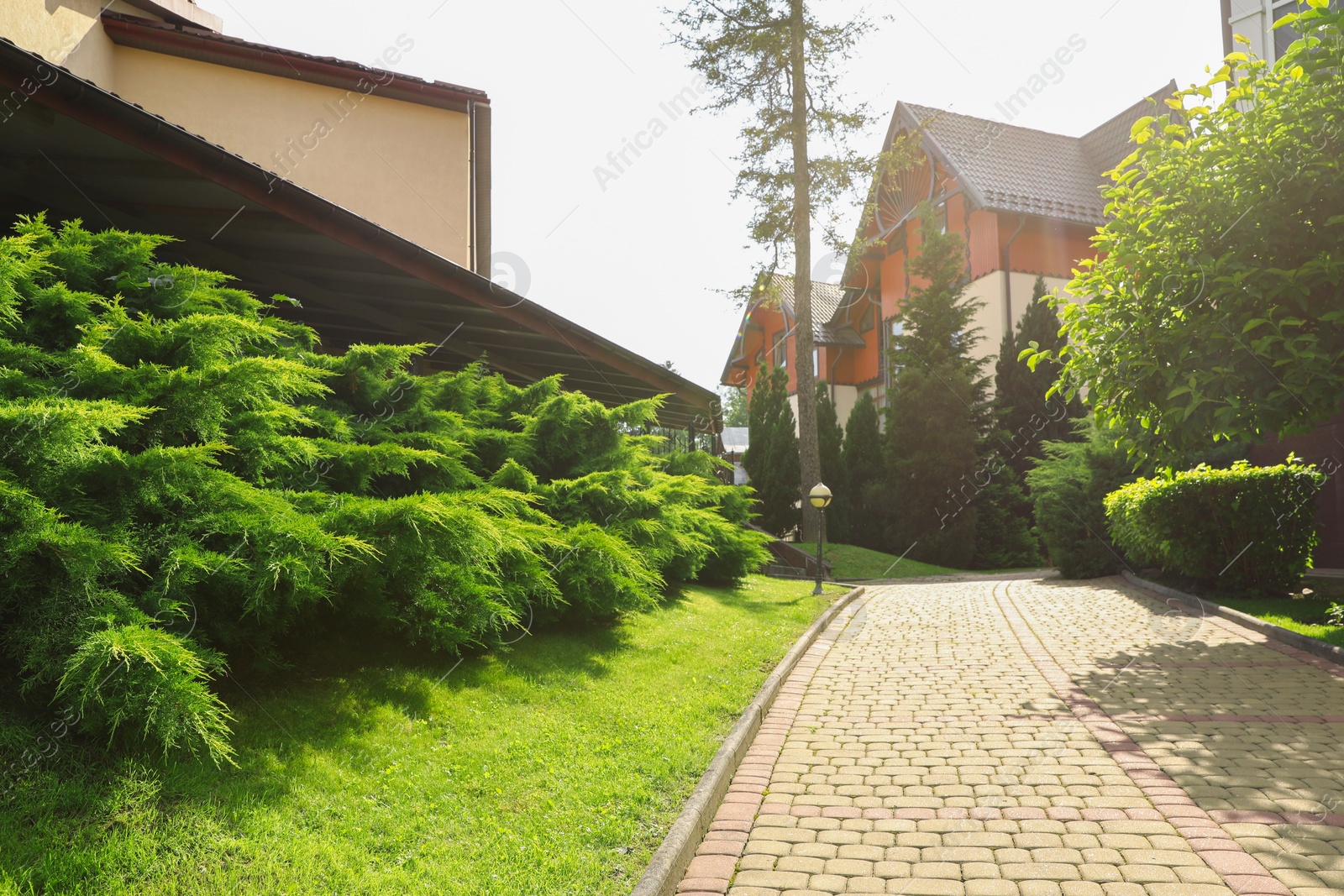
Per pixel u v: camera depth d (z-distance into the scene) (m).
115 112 6.96
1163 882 3.55
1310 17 7.56
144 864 2.84
